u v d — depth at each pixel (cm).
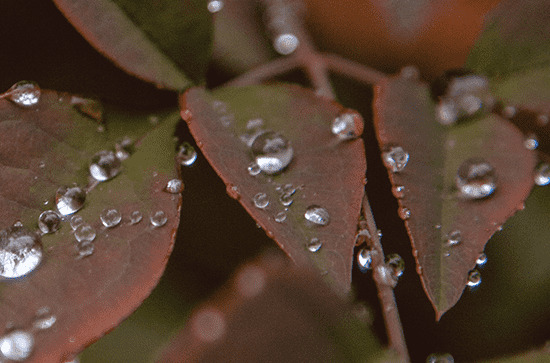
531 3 19
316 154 18
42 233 17
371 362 20
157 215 18
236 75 21
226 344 20
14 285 17
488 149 18
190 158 19
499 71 19
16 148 18
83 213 18
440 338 19
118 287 17
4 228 17
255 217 17
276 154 18
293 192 18
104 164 18
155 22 19
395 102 19
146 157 18
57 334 17
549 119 19
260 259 20
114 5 18
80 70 19
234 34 21
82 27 18
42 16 19
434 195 18
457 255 18
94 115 18
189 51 19
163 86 19
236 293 20
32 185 18
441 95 19
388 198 19
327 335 20
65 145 18
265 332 20
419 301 19
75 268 17
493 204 18
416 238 18
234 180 18
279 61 20
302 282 20
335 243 17
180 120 18
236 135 18
